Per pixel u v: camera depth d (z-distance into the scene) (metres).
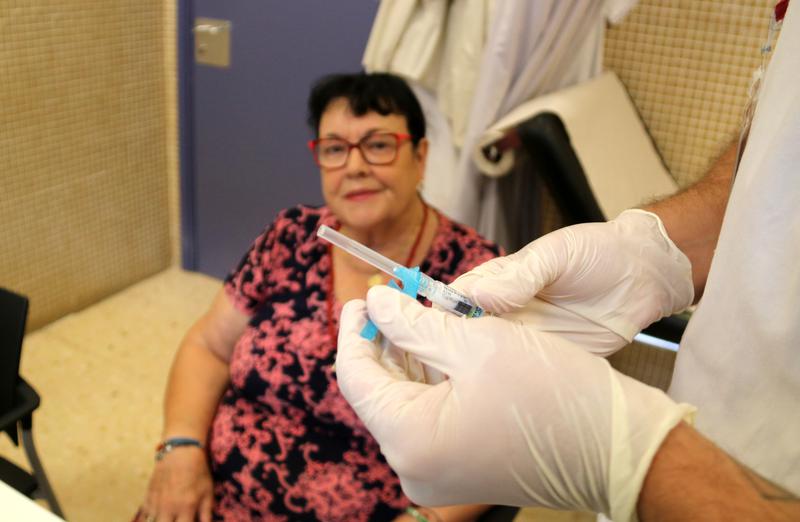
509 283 0.81
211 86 2.95
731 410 0.75
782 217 0.68
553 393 0.66
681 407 0.64
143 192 3.09
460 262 1.42
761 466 0.72
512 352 0.69
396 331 0.74
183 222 3.25
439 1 2.07
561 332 0.87
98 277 3.00
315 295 1.41
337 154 1.40
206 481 1.41
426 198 2.27
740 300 0.72
